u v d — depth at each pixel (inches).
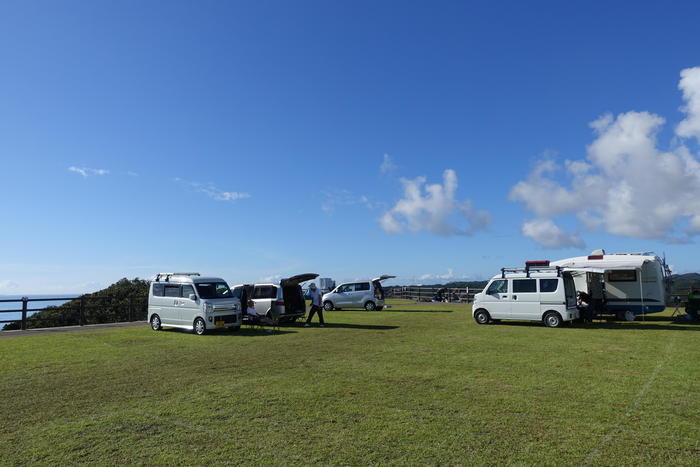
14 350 436.1
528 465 160.2
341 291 999.6
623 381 285.7
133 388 276.8
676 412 220.5
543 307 617.6
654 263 687.7
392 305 1192.8
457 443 181.5
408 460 165.0
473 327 617.9
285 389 270.8
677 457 166.4
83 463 164.4
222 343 479.2
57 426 206.2
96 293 984.3
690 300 694.5
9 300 615.5
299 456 169.3
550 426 201.2
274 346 451.2
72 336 552.7
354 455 169.8
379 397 251.1
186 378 303.9
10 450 177.3
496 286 657.6
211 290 597.3
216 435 192.4
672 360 356.2
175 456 170.1
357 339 498.6
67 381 297.3
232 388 274.5
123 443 183.9
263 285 682.2
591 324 649.6
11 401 249.0
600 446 177.5
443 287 1395.2
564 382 284.0
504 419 211.3
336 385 279.9
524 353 395.2
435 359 368.8
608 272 711.1
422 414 219.6
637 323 663.8
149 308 643.5
